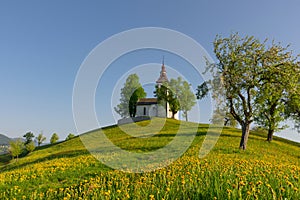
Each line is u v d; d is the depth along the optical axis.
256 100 28.16
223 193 6.18
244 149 26.53
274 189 6.66
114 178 10.69
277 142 40.59
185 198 6.26
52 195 9.33
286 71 27.72
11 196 10.67
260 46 29.06
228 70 28.77
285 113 42.09
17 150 46.09
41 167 18.44
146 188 7.36
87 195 7.77
